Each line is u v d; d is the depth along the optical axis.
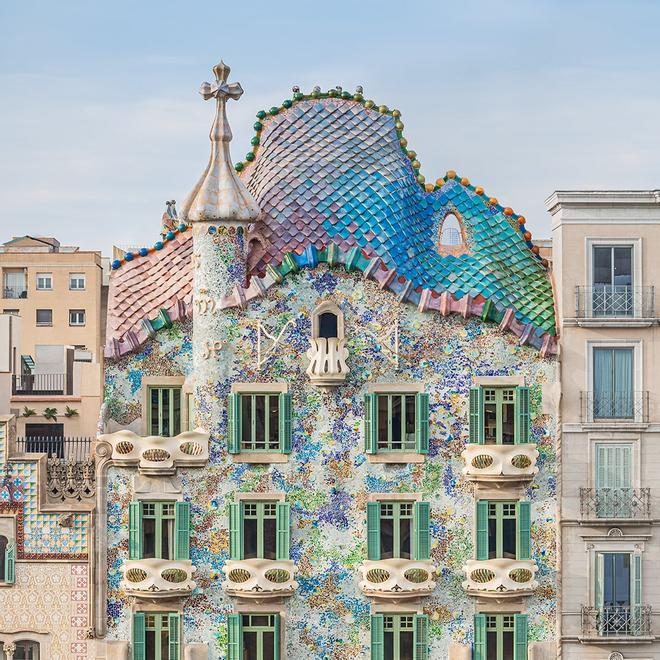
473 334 53.91
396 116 58.44
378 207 55.41
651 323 53.50
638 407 53.59
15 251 95.00
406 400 53.91
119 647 53.66
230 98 54.19
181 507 53.38
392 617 53.84
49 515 53.94
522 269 56.22
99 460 53.59
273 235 54.72
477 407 53.69
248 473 53.66
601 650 53.62
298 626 53.81
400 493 53.72
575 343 53.72
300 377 53.75
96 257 94.56
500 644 54.06
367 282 53.69
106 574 53.78
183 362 54.94
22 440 57.34
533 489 53.91
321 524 53.69
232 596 53.47
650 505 53.50
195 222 53.62
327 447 53.78
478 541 53.69
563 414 53.66
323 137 56.81
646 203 53.66
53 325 93.88
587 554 53.66
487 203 57.53
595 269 53.91
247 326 53.66
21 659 54.19
